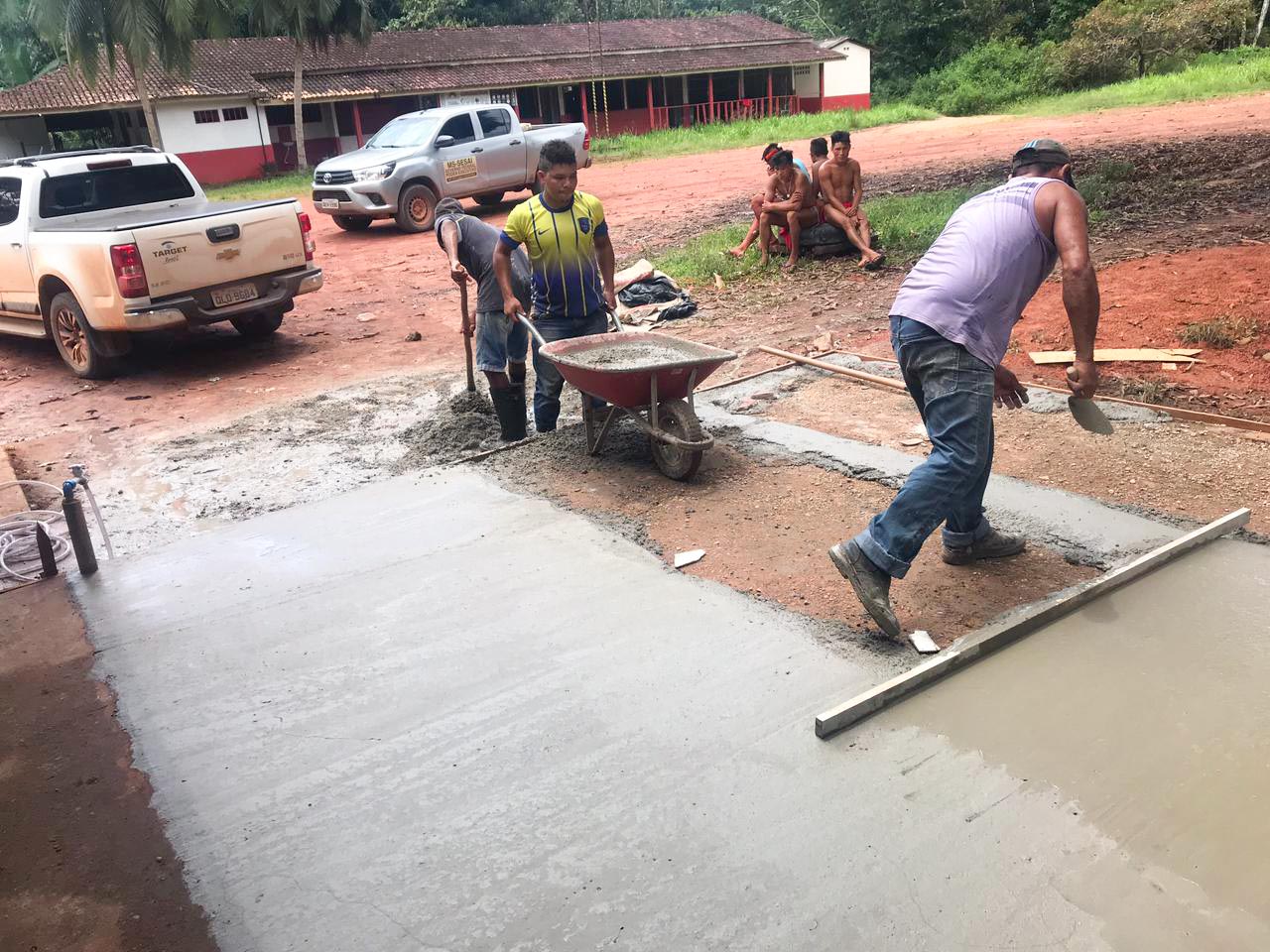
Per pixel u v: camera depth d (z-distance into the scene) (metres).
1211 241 8.91
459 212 6.39
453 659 3.58
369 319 10.69
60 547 5.19
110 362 8.91
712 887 2.47
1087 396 3.41
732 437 5.72
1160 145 16.11
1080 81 37.78
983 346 3.37
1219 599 3.62
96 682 3.62
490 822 2.74
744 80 45.44
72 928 2.48
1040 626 3.53
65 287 8.89
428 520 4.90
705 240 12.70
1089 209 11.12
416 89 36.12
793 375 6.91
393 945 2.37
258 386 8.41
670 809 2.74
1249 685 3.12
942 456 3.38
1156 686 3.15
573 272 5.73
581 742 3.06
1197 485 4.59
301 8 31.72
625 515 4.78
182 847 2.74
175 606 4.18
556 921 2.40
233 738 3.21
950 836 2.58
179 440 7.05
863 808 2.70
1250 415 5.45
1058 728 2.98
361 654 3.67
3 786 3.06
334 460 6.45
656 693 3.28
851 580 3.40
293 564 4.50
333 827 2.78
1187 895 2.35
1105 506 4.44
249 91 34.06
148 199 9.97
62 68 36.53
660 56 41.88
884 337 7.75
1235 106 22.94
